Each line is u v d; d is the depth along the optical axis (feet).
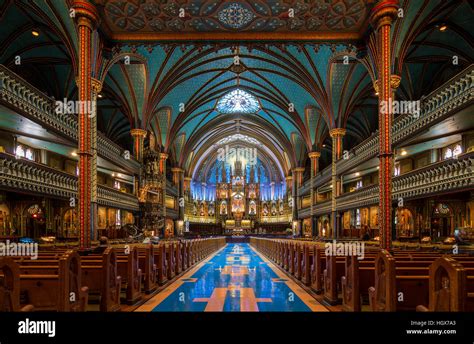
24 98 46.42
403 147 74.08
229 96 123.85
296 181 145.89
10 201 69.00
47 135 62.28
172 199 138.10
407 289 17.42
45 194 52.75
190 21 50.60
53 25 54.49
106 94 93.20
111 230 89.71
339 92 86.79
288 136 141.69
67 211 76.38
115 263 23.53
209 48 79.05
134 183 92.17
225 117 141.90
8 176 44.24
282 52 79.51
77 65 55.57
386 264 16.81
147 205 92.12
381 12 44.96
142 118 89.25
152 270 32.30
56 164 81.46
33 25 59.36
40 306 17.58
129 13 48.34
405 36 55.21
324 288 28.84
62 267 16.08
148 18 49.62
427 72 78.07
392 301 16.29
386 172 45.29
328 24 51.31
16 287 13.21
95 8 45.78
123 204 81.05
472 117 51.62
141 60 75.36
